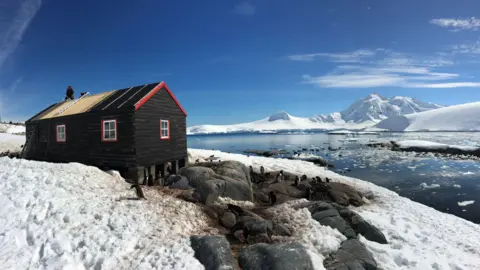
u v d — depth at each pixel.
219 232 10.64
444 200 21.89
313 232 10.94
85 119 17.98
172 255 8.09
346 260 8.83
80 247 7.94
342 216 12.47
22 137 36.94
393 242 11.05
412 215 15.23
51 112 21.45
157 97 17.88
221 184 15.05
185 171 16.56
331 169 35.97
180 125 20.38
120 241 8.44
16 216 8.55
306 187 19.41
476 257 10.70
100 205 10.56
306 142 103.12
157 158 17.62
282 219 12.59
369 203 18.16
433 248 10.91
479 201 21.45
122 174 16.34
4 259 6.70
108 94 19.97
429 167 37.16
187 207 12.36
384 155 51.66
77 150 18.47
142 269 7.42
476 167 36.66
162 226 9.96
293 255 8.22
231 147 84.19
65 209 9.56
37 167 13.31
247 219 11.01
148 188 14.64
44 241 7.70
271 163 32.22
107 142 16.88
